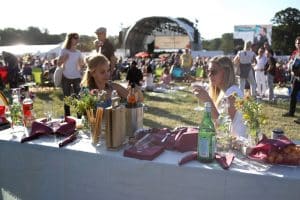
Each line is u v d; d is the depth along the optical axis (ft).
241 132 7.45
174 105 29.58
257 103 6.73
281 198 5.33
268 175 5.36
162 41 147.02
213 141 5.95
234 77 8.67
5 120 8.84
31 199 7.45
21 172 7.47
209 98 8.27
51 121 8.32
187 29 125.90
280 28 175.94
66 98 8.12
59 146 6.93
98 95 7.38
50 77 42.93
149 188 6.15
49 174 7.12
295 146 5.98
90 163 6.61
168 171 5.93
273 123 21.56
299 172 5.50
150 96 35.99
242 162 5.99
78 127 8.23
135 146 6.57
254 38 76.89
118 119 6.61
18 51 103.19
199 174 5.72
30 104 8.66
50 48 104.53
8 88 41.45
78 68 17.90
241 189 5.52
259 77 32.50
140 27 139.33
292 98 23.47
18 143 7.36
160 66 74.38
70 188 6.93
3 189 7.79
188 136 6.56
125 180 6.33
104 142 7.14
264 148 6.02
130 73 35.01
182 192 5.90
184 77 54.90
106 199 6.59
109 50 17.81
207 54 98.94
